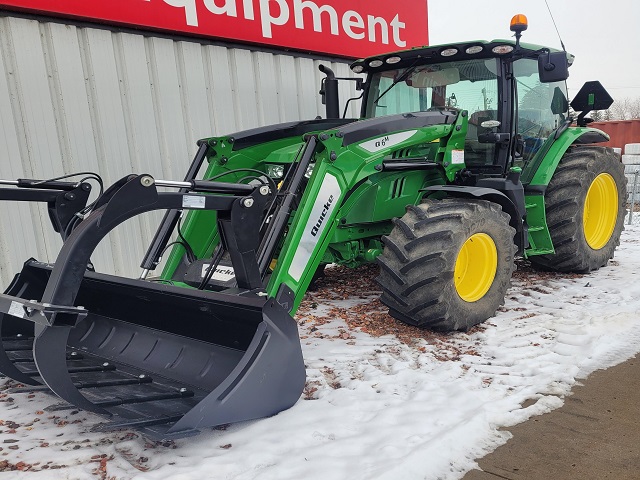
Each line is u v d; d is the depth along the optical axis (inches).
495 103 166.9
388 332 150.5
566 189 187.9
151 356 121.1
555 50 185.0
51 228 183.3
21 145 173.6
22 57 171.3
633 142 460.1
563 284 188.7
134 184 92.5
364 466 87.0
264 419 103.0
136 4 190.5
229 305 103.6
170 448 95.9
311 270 128.3
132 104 198.1
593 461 89.1
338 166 132.7
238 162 161.6
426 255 135.4
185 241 143.3
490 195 155.5
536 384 115.3
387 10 287.4
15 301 90.4
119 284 121.6
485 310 149.1
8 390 111.7
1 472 89.2
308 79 259.8
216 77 222.1
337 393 113.2
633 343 134.3
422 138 151.3
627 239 267.6
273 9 234.2
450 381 117.4
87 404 93.4
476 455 91.7
